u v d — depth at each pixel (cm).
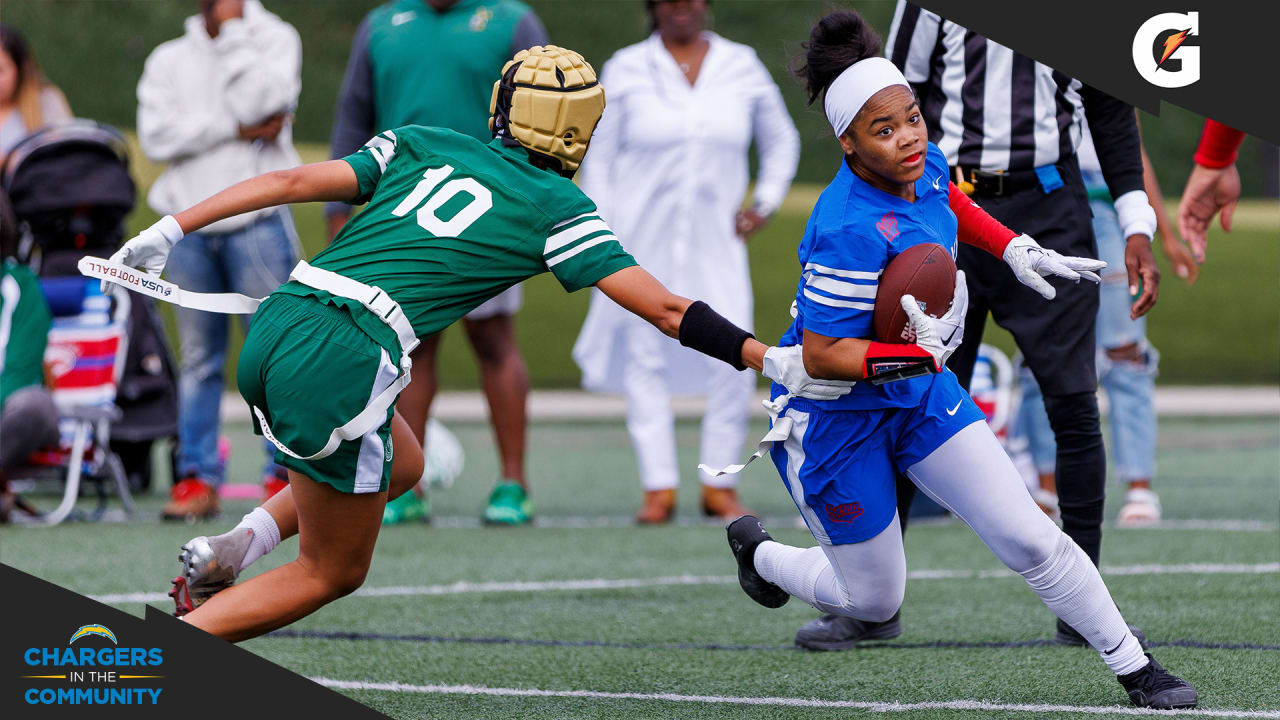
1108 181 1788
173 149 2898
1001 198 1752
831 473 1434
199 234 2856
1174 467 3834
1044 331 1741
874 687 1558
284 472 2123
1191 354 6806
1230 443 4353
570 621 1952
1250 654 1662
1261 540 2566
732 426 3012
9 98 3491
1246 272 8231
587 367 3080
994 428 3017
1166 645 1719
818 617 1972
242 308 1399
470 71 2697
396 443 1488
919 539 2711
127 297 3183
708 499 3023
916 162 1343
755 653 1748
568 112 1398
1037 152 1733
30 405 2798
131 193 3164
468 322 2912
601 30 10781
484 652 1759
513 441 2952
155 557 2422
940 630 1862
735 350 1354
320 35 11275
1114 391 2881
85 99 11006
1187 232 1944
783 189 3030
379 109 2778
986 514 1416
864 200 1366
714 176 2967
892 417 1423
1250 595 2034
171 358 3278
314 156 10375
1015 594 2108
